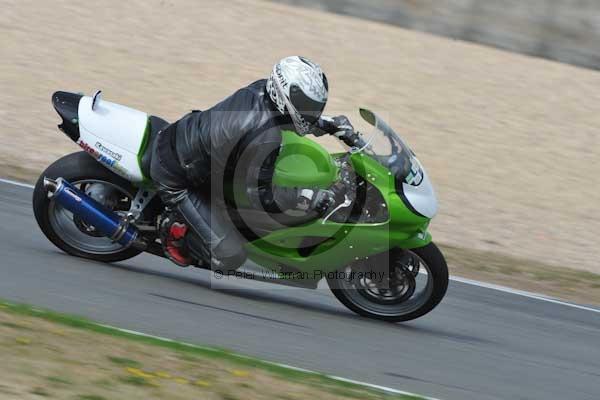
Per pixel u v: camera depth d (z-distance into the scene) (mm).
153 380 15977
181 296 22328
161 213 22734
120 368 16281
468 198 40094
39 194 23125
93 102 22719
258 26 58125
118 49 52344
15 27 53625
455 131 47719
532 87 54469
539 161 45750
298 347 20172
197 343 19172
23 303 19688
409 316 22672
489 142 47000
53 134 40781
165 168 21781
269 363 18297
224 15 59438
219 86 49031
